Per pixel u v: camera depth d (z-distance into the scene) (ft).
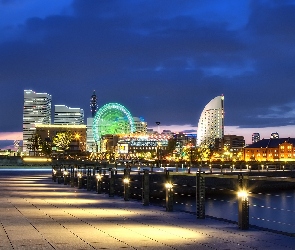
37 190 142.92
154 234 53.11
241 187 58.54
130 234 52.75
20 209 81.41
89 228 57.47
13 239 47.52
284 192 291.58
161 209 86.48
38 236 49.75
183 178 244.83
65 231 54.19
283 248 44.50
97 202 101.60
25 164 485.15
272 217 141.38
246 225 57.67
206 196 234.58
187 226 61.21
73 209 83.46
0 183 183.73
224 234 53.83
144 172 94.58
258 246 45.52
